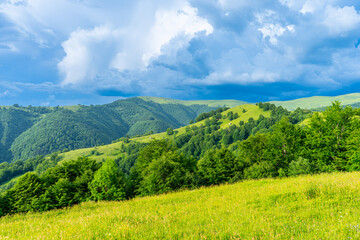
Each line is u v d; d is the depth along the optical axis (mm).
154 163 30922
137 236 6309
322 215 6949
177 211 10047
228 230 6270
